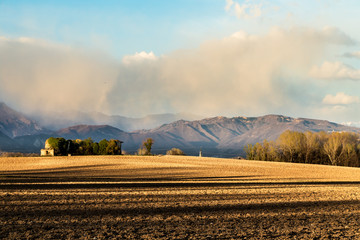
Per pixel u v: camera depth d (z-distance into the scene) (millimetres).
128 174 48656
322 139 102688
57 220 16016
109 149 115812
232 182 37438
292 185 34875
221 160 95188
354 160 92438
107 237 13156
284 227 15469
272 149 106875
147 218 16875
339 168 72562
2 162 76750
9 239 12602
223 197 24766
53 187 29484
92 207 19688
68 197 23391
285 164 82250
